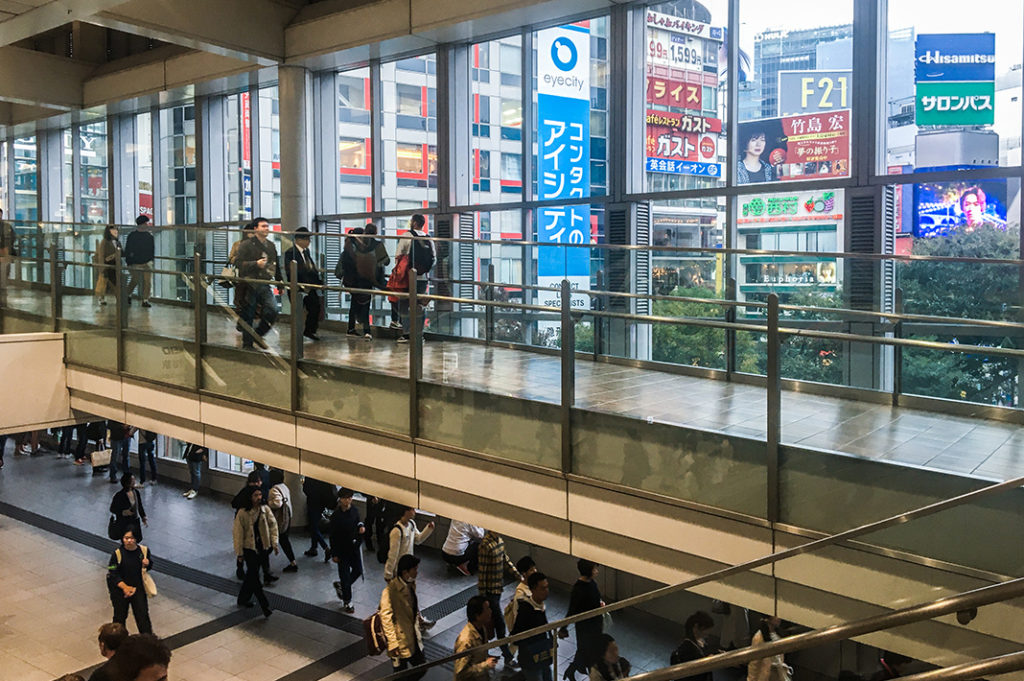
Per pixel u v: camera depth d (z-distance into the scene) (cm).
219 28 1267
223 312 896
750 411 517
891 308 641
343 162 1446
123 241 1046
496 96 1234
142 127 1855
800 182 955
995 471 425
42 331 1230
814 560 479
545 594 610
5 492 1631
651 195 1073
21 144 2259
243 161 1595
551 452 620
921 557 439
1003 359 459
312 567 1220
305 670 902
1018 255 818
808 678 365
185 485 1681
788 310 582
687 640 418
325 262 874
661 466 557
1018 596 239
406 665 836
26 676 888
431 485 717
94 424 1834
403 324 720
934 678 247
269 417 853
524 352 631
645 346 585
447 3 1173
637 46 1088
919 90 874
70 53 1875
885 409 489
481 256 955
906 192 888
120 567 926
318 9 1338
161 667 284
